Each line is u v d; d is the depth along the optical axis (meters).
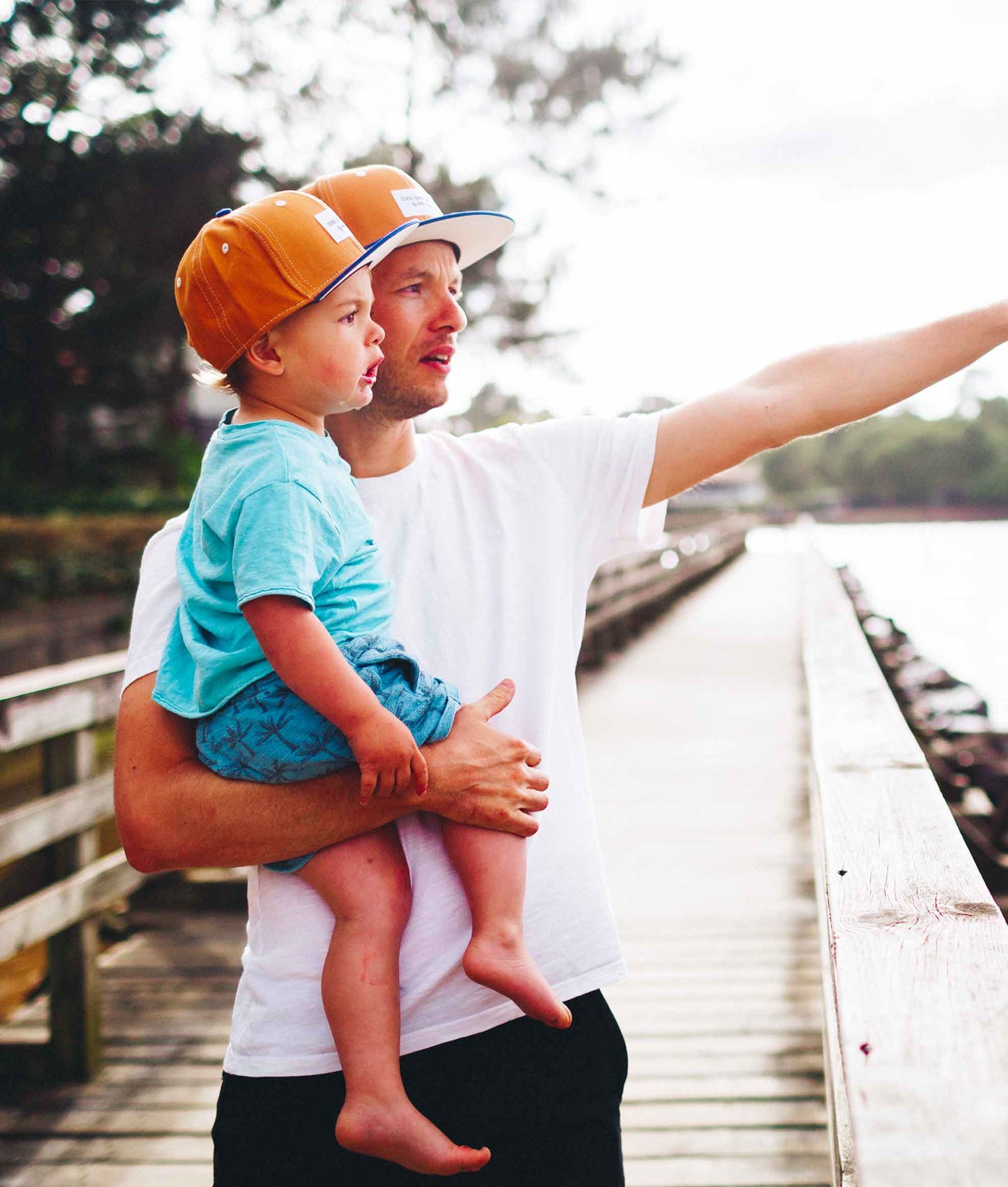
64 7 17.92
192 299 1.49
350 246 1.47
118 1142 2.89
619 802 6.19
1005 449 100.44
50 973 3.23
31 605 17.84
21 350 21.30
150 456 24.23
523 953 1.44
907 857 1.56
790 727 8.08
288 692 1.44
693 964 3.96
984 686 16.42
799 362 1.73
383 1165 1.47
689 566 18.72
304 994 1.48
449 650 1.61
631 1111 2.98
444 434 1.78
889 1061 0.97
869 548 52.34
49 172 19.17
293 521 1.39
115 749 1.56
